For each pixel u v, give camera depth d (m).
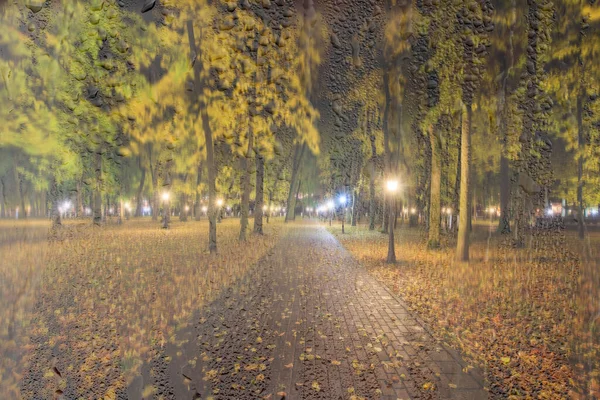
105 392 3.08
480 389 3.11
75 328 4.53
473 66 3.93
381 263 10.55
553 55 3.43
